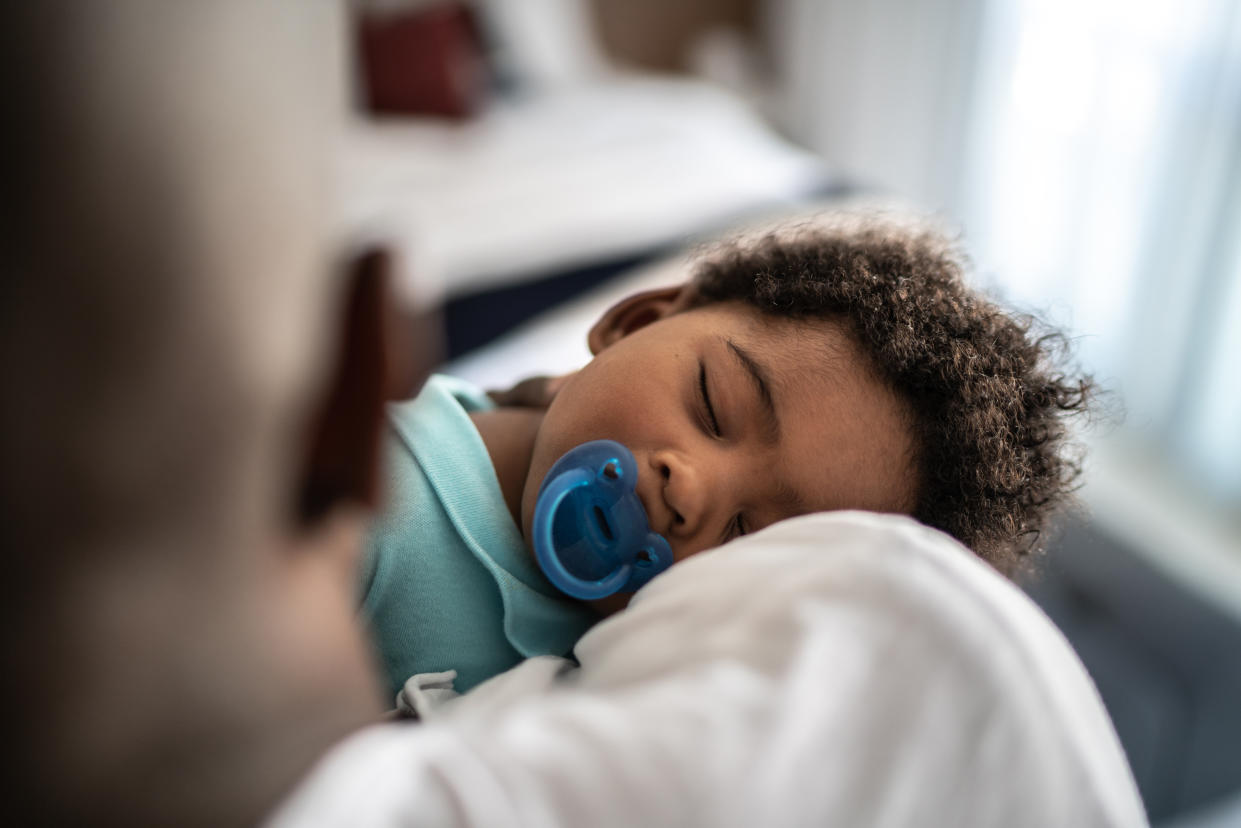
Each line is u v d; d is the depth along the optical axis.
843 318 0.85
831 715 0.40
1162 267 2.46
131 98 0.25
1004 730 0.41
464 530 0.74
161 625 0.29
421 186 2.31
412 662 0.73
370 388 0.33
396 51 2.65
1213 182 2.31
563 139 2.67
